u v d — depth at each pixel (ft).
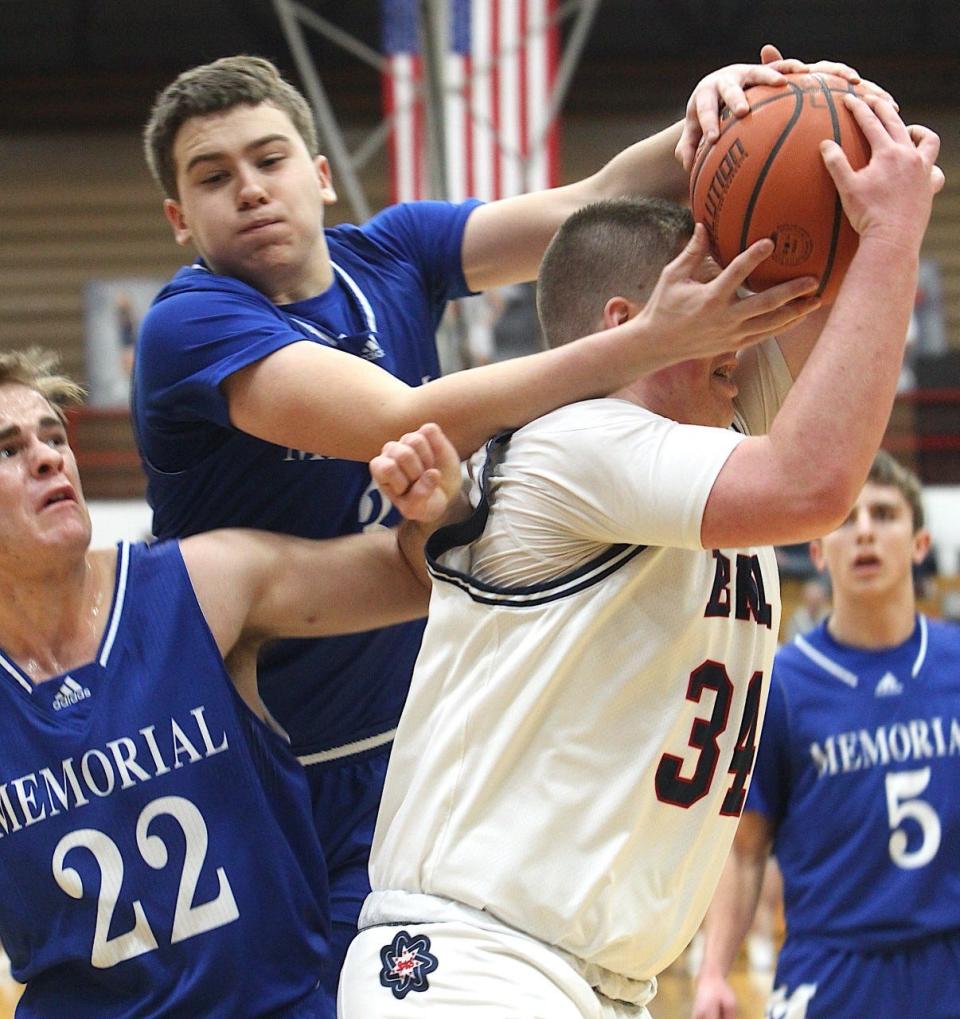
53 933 17.48
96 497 82.23
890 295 14.49
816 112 15.10
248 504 20.39
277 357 17.79
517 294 86.28
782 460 14.39
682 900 16.48
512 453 16.35
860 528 28.84
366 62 108.58
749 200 15.12
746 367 17.85
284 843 18.06
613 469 15.20
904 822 27.89
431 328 22.07
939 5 108.78
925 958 27.53
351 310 20.70
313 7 108.58
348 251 21.39
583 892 15.52
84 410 84.58
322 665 20.74
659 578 15.87
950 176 107.14
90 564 18.37
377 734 21.30
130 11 110.42
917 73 108.68
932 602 67.67
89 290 105.50
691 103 16.16
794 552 69.05
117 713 17.74
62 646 18.03
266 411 17.69
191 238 20.68
